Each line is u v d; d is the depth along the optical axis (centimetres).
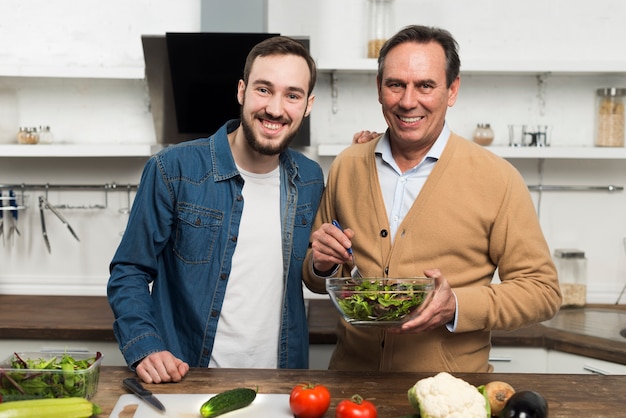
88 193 329
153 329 182
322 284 204
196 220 196
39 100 326
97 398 159
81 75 295
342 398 159
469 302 180
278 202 203
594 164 326
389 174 201
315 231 198
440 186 192
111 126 328
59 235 330
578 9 321
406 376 174
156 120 304
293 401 147
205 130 303
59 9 323
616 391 166
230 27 301
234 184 199
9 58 324
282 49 186
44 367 155
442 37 188
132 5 323
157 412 150
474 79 323
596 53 322
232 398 150
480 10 321
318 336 268
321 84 324
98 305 307
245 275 198
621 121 309
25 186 327
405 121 188
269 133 188
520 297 184
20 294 330
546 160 326
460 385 142
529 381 172
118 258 195
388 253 195
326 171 328
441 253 192
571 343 260
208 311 195
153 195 196
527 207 192
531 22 321
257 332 198
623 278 329
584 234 328
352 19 322
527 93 324
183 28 323
